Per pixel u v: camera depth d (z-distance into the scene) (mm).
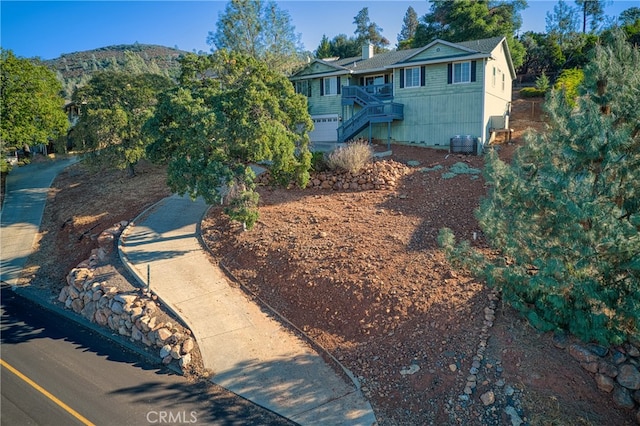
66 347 11344
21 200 25922
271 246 14172
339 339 10383
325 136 30562
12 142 29672
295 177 17312
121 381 9648
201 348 10461
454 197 16422
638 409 7406
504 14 41500
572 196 7578
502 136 25594
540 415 7410
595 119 7645
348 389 8883
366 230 14250
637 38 31844
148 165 29344
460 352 8914
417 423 7844
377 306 10672
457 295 10328
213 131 14352
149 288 12781
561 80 31344
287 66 34844
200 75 20953
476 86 23469
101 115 23875
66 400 9016
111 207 21250
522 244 8641
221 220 17438
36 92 30719
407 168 20406
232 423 8117
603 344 7801
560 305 7941
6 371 10219
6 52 30000
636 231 7270
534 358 8367
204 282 13344
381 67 27453
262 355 10148
